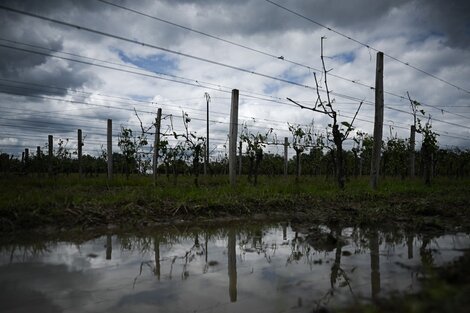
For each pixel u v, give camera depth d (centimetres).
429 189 1859
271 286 505
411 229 916
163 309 428
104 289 493
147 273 568
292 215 1151
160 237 842
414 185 2089
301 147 2611
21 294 469
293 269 588
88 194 1276
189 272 575
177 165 2380
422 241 782
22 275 544
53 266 594
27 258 638
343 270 574
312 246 754
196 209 1096
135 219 984
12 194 1083
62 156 3509
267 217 1121
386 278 522
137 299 459
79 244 753
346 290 478
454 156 3603
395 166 3272
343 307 408
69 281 522
